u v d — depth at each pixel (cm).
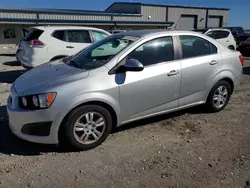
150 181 308
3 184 301
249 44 1611
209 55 489
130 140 409
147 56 421
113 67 388
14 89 385
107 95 375
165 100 439
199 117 502
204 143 400
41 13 3106
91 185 300
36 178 312
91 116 373
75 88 357
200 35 488
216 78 497
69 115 356
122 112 399
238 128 455
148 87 412
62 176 317
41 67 448
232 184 303
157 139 412
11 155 363
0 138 414
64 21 3122
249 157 360
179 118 496
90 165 340
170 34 450
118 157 360
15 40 2867
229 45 1580
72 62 443
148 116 429
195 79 468
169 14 4416
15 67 1179
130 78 395
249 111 541
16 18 2842
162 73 424
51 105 346
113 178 313
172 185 301
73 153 370
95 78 373
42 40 837
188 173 323
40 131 353
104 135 389
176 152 373
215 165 341
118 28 3684
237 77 536
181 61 450
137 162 347
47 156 361
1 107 560
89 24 3356
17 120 358
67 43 872
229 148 385
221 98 524
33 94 350
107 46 434
